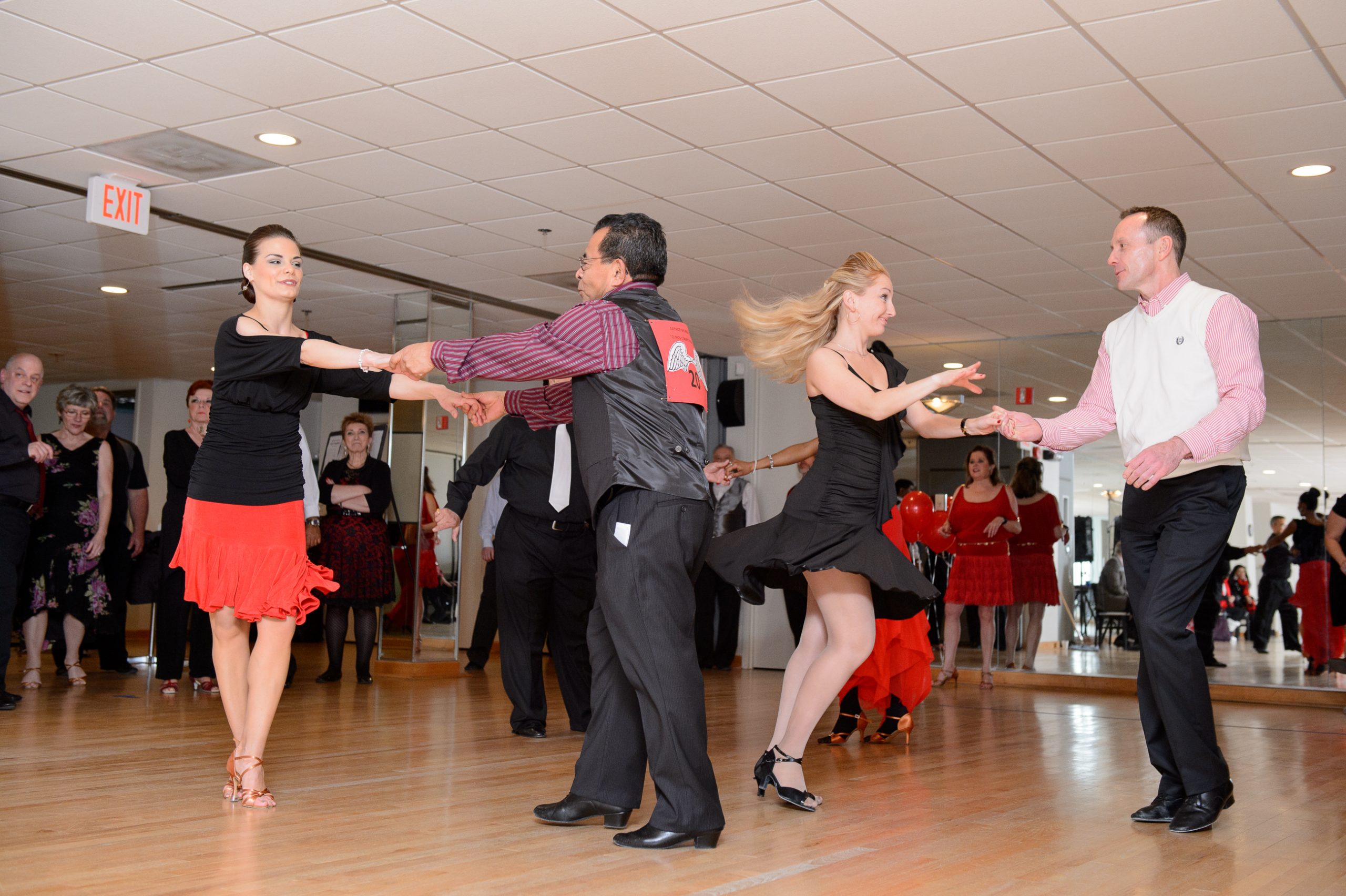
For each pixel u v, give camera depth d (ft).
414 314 28.81
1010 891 8.37
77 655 22.04
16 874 8.17
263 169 19.89
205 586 10.50
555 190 20.68
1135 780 13.80
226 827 9.88
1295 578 28.40
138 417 45.50
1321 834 10.80
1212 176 19.02
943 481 33.06
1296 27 13.74
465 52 15.03
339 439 43.42
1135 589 11.46
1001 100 16.12
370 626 25.21
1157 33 13.99
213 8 13.91
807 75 15.48
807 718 11.38
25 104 17.04
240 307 31.81
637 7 13.65
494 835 9.73
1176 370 11.04
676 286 27.04
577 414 9.57
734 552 11.32
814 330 11.71
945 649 29.73
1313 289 26.23
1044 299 27.86
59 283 29.17
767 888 8.24
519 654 16.33
